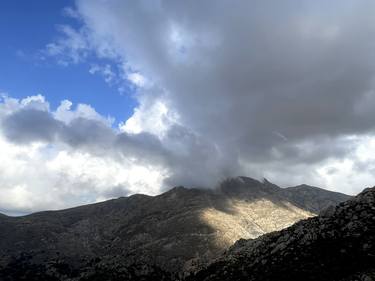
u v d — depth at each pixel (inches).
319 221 7214.6
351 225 6441.9
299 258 6456.7
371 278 4958.2
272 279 6309.1
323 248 6333.7
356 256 5738.2
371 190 7037.4
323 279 5565.9
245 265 7716.5
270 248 7632.9
